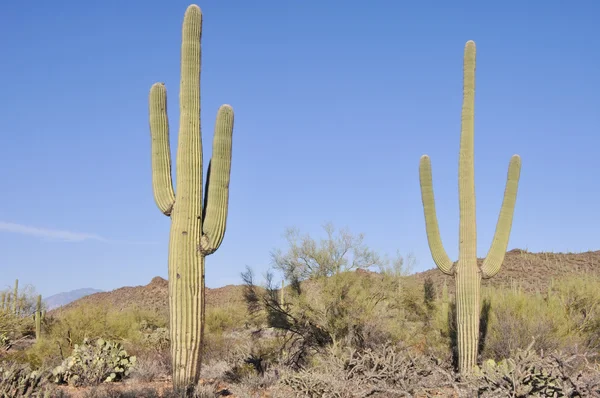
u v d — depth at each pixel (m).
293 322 15.94
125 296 54.03
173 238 10.45
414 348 15.86
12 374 10.51
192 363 10.27
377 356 10.45
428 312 17.83
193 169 10.62
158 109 10.99
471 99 13.46
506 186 13.34
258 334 16.84
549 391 8.12
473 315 12.76
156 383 13.08
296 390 9.73
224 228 10.67
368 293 16.12
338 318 15.13
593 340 15.83
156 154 10.89
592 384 7.97
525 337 14.23
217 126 10.77
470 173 13.20
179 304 10.25
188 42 11.02
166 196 10.73
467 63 13.55
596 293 17.64
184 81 10.91
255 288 16.28
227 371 13.70
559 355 8.27
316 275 15.91
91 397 10.59
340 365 10.50
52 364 15.30
